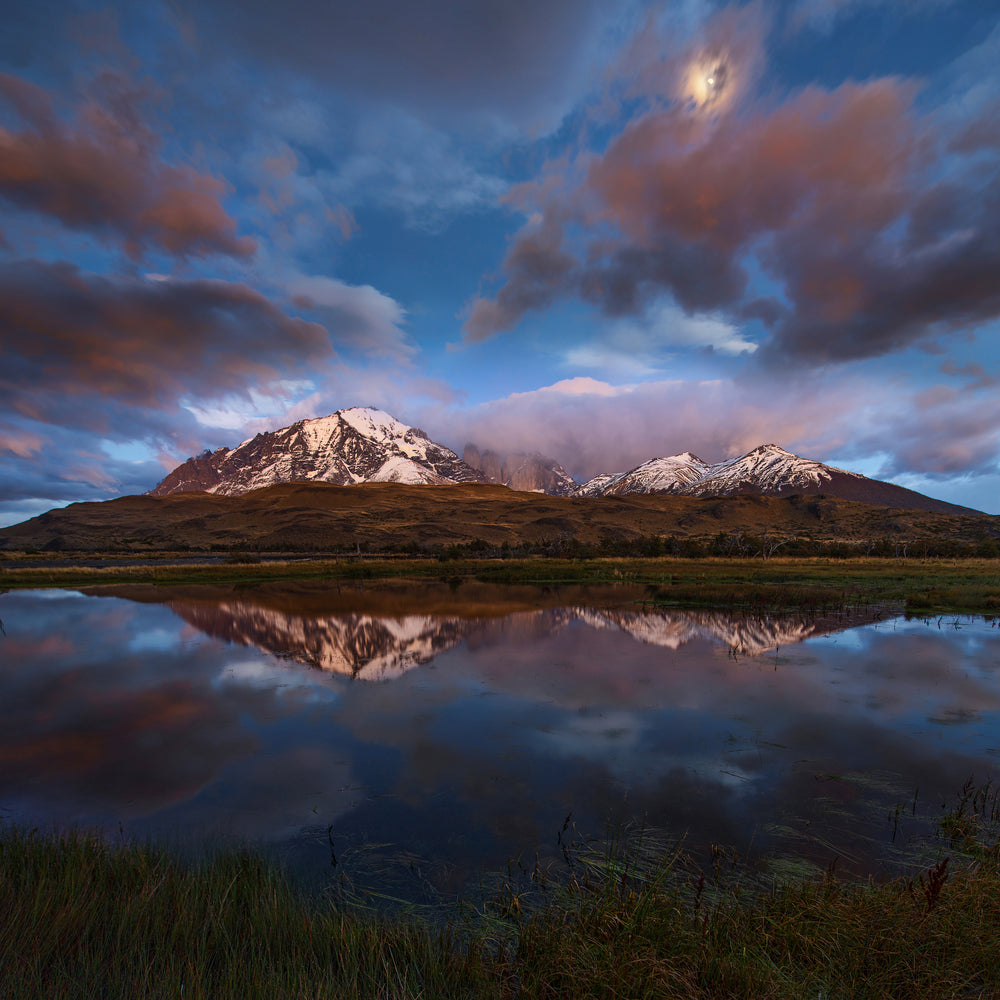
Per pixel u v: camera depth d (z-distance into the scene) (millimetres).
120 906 5254
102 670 18703
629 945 4633
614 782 9688
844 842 7492
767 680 16516
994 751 11023
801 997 4059
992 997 3994
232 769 10516
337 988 4285
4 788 9797
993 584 44781
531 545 128000
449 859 7211
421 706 14328
